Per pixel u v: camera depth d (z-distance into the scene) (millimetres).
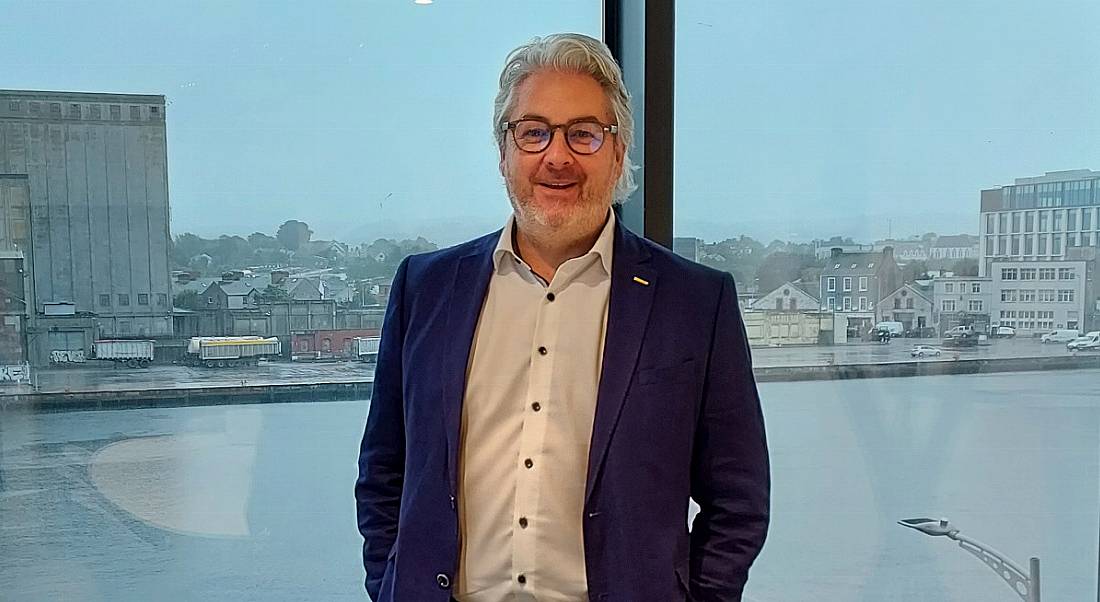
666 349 1119
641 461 1083
